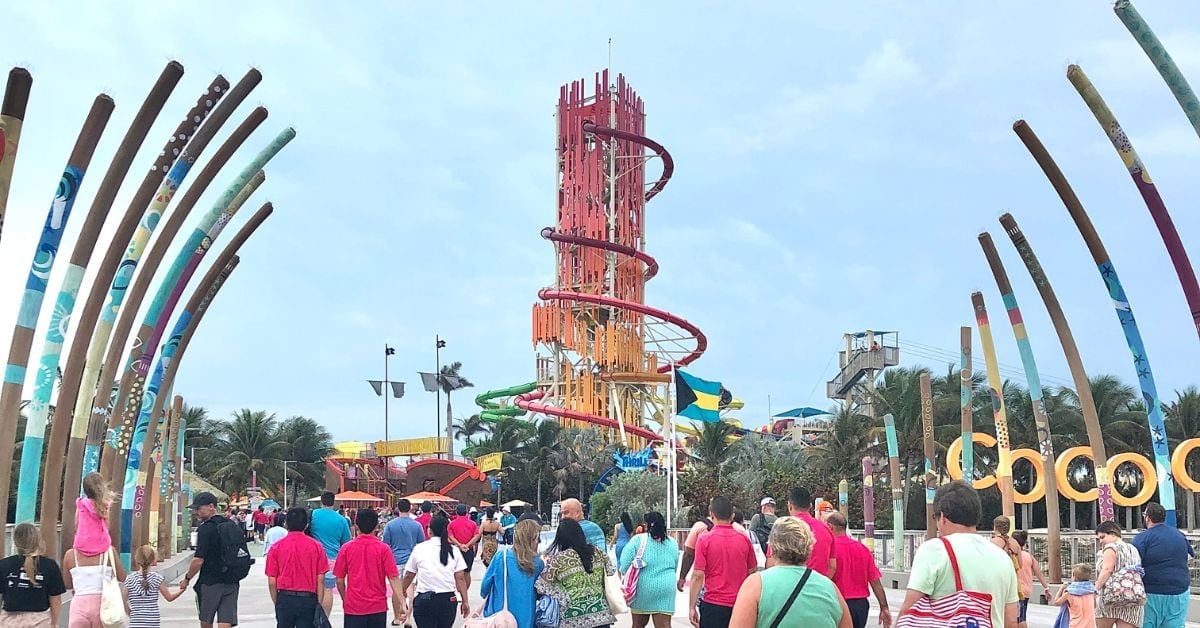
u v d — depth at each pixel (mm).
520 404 91312
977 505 6539
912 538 30266
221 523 12961
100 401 21516
